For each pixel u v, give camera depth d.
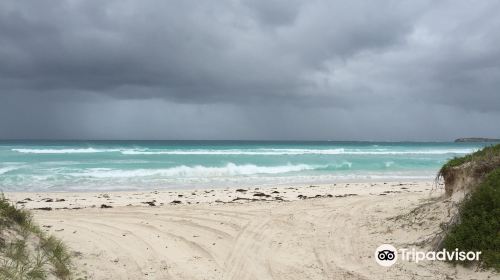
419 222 8.52
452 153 49.59
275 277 6.95
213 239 9.13
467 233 6.73
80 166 27.44
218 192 17.89
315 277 6.86
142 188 19.81
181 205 13.42
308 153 44.81
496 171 7.56
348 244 8.38
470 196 7.51
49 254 6.14
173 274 6.95
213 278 6.88
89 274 6.43
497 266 6.04
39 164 28.48
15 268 5.18
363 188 19.12
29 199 15.60
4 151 41.72
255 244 8.76
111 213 11.94
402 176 26.31
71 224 10.13
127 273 6.80
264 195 16.45
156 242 8.75
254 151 48.22
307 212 11.58
